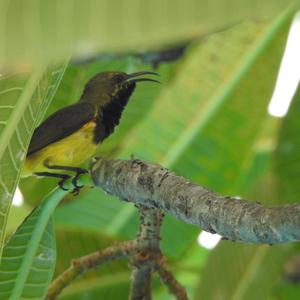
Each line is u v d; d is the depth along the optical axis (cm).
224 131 992
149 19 108
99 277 809
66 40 108
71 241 808
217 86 988
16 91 329
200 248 1136
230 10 108
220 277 866
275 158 924
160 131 998
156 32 108
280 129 922
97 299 820
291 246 882
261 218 384
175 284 648
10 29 108
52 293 666
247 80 981
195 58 988
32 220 570
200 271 943
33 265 573
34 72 320
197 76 989
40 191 1007
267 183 927
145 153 989
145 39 108
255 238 394
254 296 883
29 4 108
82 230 800
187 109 991
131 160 562
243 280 870
